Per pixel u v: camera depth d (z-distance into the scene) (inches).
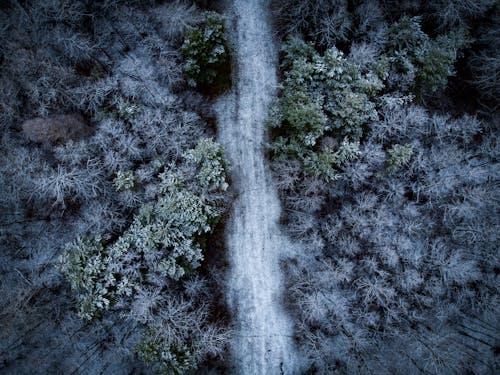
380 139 530.9
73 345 540.7
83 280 479.5
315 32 536.4
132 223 514.6
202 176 506.3
